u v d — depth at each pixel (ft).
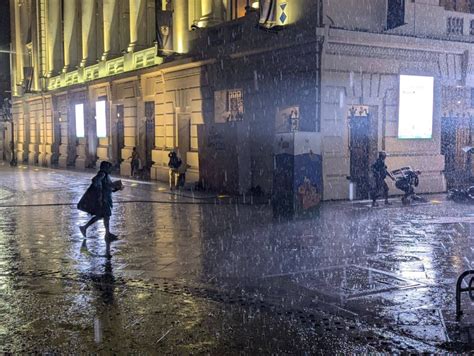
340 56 63.31
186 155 88.22
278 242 40.06
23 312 24.86
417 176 63.26
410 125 69.15
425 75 69.31
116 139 117.80
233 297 26.89
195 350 20.29
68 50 145.79
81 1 136.77
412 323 22.89
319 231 44.32
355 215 52.65
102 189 42.06
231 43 74.38
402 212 54.39
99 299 26.84
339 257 35.01
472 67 71.82
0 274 32.04
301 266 32.78
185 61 84.74
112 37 122.31
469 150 68.18
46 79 156.87
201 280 30.12
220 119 78.64
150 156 104.12
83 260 35.53
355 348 20.35
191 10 89.81
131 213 56.85
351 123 65.67
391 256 35.17
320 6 62.34
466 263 33.32
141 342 21.11
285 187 50.39
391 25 66.03
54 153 151.53
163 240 41.83
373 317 23.68
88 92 126.82
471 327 22.40
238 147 71.36
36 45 160.97
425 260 34.04
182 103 88.84
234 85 75.46
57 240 42.57
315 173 50.72
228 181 73.26
